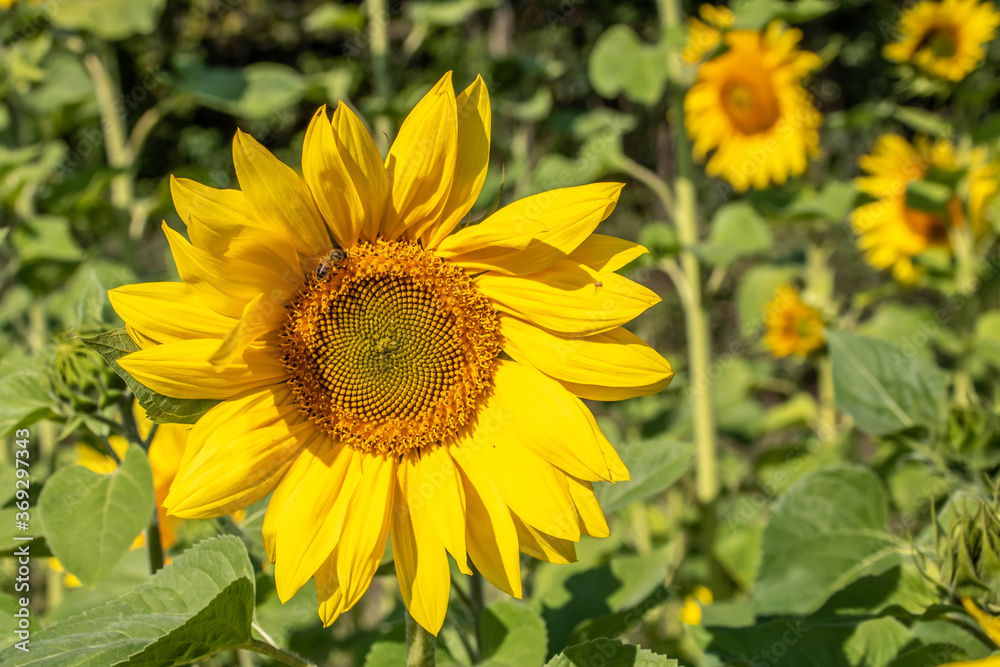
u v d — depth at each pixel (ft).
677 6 4.34
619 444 2.91
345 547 2.50
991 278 4.23
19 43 4.43
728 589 3.92
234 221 2.43
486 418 2.55
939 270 4.65
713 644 2.79
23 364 2.77
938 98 4.41
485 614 2.62
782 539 2.77
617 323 2.47
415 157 2.48
